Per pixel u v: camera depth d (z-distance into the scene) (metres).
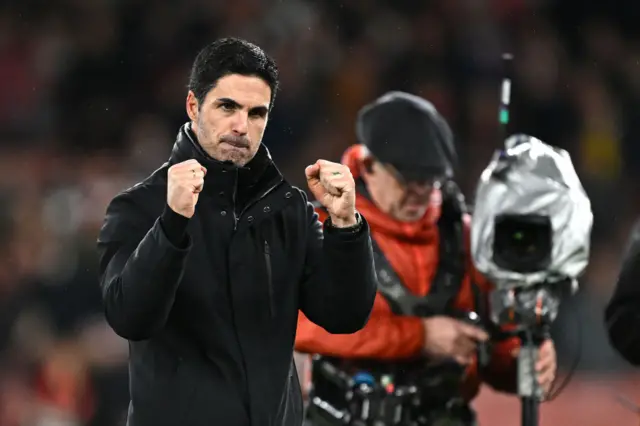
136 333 10.34
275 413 10.94
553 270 14.20
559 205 14.12
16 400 24.48
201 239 10.88
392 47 44.31
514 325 14.80
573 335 32.62
